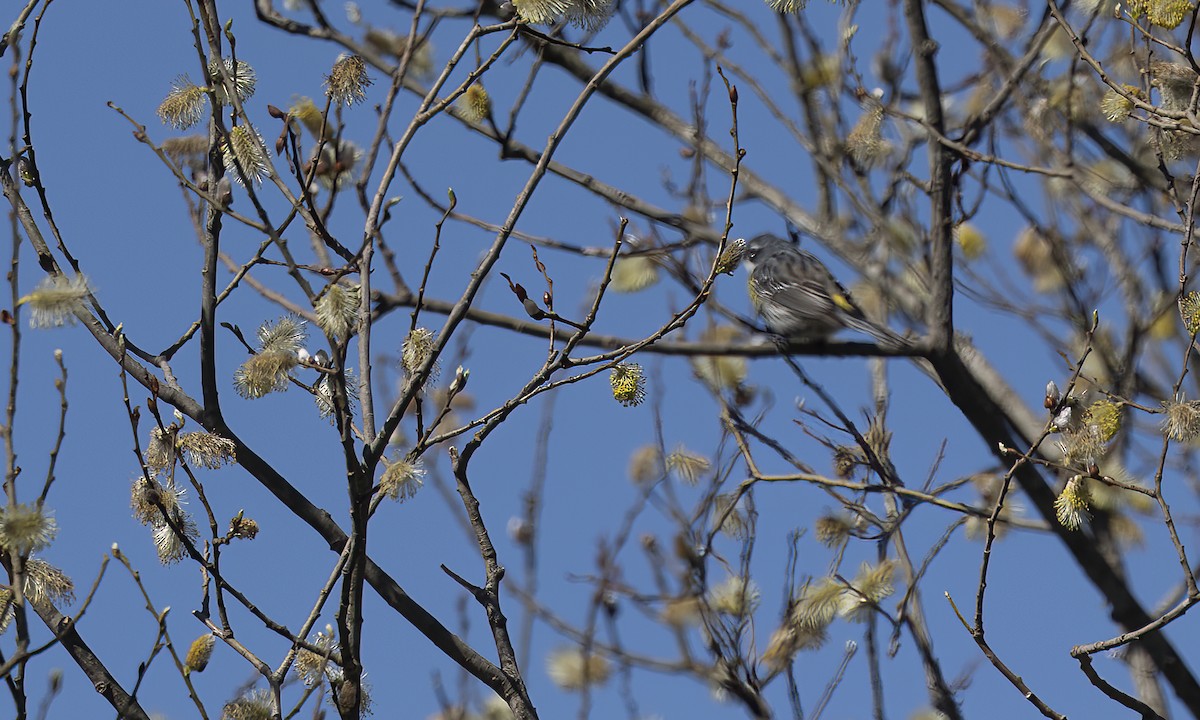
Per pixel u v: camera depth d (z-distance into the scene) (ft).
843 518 38.55
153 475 24.35
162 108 27.17
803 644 35.27
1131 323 39.17
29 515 21.99
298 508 26.99
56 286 23.70
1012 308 42.29
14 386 22.56
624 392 26.35
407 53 26.58
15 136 26.61
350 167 27.86
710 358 41.68
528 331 39.09
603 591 36.06
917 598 35.81
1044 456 39.91
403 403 23.32
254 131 24.18
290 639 23.26
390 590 27.02
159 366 27.66
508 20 27.68
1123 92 31.27
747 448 39.58
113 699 23.26
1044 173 39.09
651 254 41.14
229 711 22.79
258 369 23.56
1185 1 30.91
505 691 26.71
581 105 26.81
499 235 25.21
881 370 42.91
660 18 27.76
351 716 23.24
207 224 28.25
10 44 26.96
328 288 23.11
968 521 40.50
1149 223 38.58
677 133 46.03
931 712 33.91
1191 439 26.20
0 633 23.20
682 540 36.78
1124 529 39.01
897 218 42.83
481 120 40.19
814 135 44.24
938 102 41.50
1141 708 25.23
